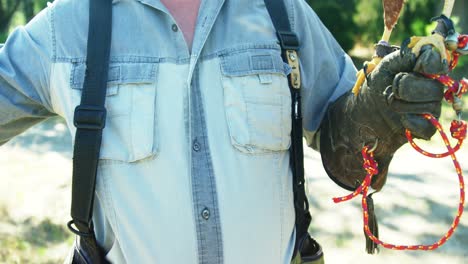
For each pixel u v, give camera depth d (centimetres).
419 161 852
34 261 558
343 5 1700
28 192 726
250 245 220
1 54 234
